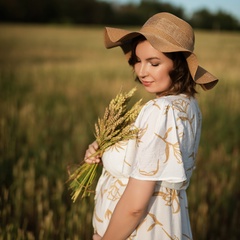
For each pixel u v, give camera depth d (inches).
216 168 180.9
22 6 2471.7
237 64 580.1
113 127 65.5
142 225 61.8
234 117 276.2
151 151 57.4
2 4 2412.6
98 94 343.6
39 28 1770.4
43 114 261.4
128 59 75.9
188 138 61.4
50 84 378.9
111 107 69.4
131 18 2642.7
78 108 288.7
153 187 57.7
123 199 57.9
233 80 405.7
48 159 183.2
